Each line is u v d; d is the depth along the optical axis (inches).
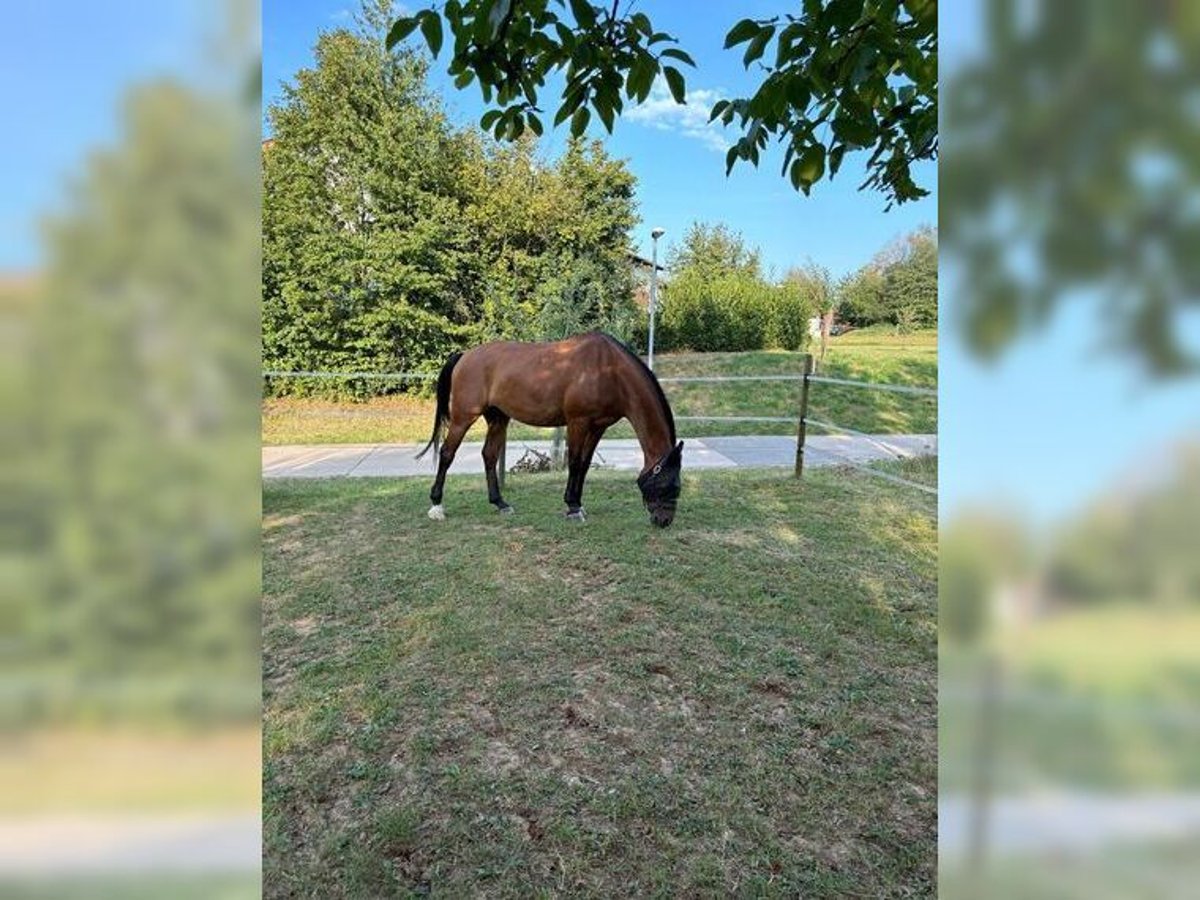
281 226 429.1
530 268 511.8
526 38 61.7
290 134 452.8
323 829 70.1
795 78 57.2
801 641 110.9
